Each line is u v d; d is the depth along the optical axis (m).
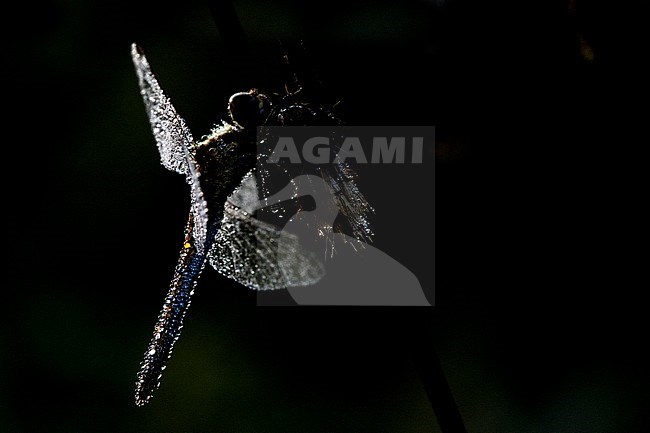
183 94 1.08
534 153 0.67
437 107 0.67
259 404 1.07
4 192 1.20
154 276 1.17
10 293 1.15
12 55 1.20
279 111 0.59
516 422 0.91
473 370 0.95
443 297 0.92
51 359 1.10
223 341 1.11
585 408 0.85
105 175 1.20
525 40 0.65
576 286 0.81
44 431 1.05
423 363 0.59
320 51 0.77
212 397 1.07
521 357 0.91
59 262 1.17
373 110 0.67
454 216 0.77
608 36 0.64
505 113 0.66
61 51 1.20
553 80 0.65
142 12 1.18
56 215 1.18
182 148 0.58
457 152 0.67
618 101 0.65
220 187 0.59
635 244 0.73
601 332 0.84
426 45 0.67
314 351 1.09
